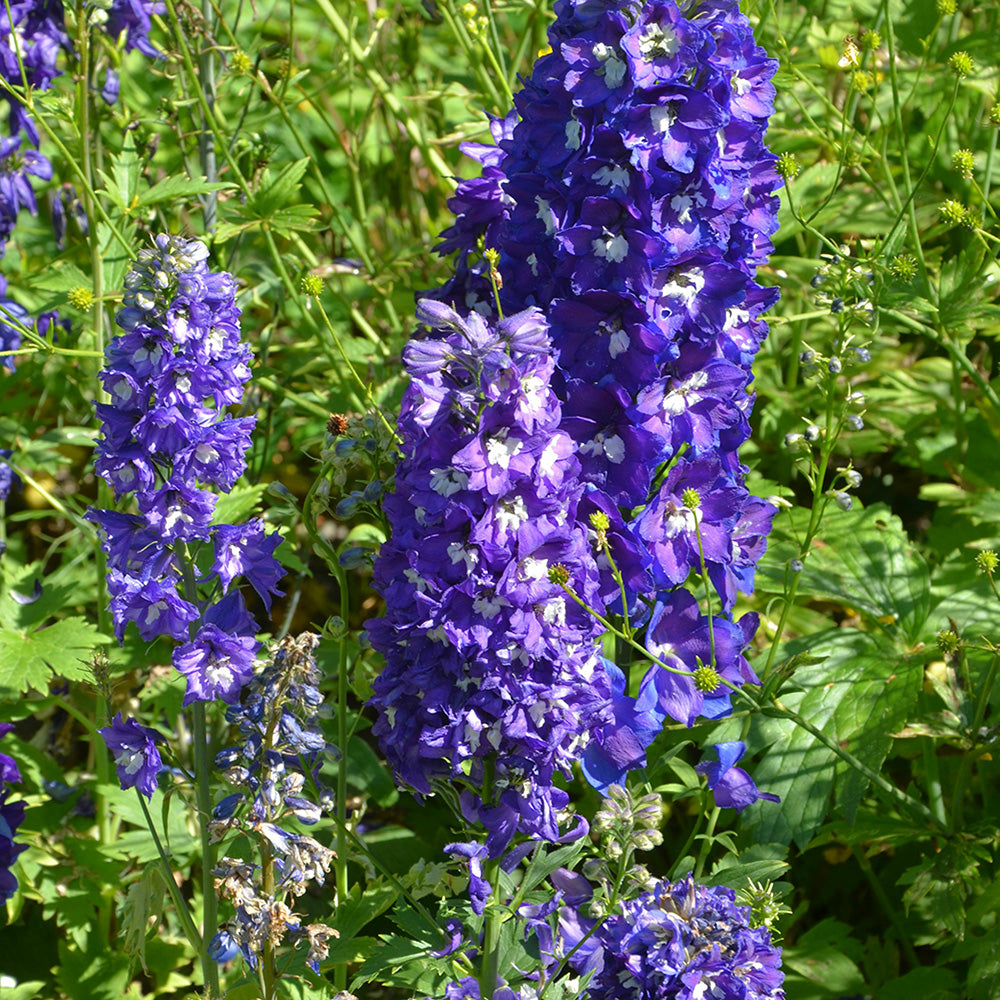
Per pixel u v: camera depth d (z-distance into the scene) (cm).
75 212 243
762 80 198
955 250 257
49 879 220
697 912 192
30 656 217
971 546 231
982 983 210
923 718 215
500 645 188
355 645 222
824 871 232
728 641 206
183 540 195
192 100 234
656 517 200
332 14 252
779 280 247
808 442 218
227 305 194
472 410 187
